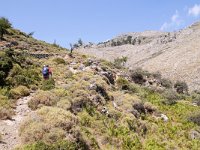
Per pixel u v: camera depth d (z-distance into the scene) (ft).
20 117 65.36
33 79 91.40
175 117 112.27
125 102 100.68
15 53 107.86
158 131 93.09
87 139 63.26
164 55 557.33
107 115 85.46
